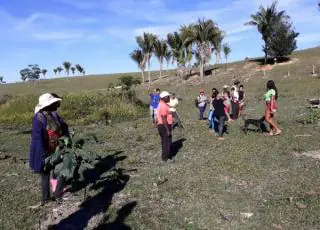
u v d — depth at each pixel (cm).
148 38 6588
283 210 784
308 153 1201
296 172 1012
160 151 1341
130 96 3067
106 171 1090
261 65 5794
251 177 986
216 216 771
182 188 926
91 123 2353
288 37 5688
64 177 779
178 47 5991
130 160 1215
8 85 11206
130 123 2186
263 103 2784
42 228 754
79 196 901
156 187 936
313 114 1753
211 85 5025
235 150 1264
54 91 7744
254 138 1445
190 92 4525
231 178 986
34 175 1128
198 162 1146
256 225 727
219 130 1486
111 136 1717
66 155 751
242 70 5712
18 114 2667
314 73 4716
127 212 800
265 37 5762
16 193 958
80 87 8581
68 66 14275
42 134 812
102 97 2898
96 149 1411
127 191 918
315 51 6612
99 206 837
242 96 2164
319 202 809
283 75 4944
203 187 927
